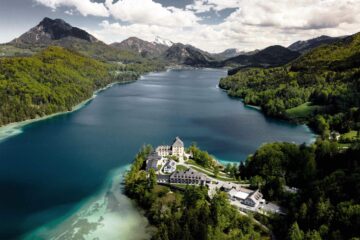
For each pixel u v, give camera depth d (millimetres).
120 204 144500
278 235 115562
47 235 120562
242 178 169125
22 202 144750
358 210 102312
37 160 197125
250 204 135375
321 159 167625
